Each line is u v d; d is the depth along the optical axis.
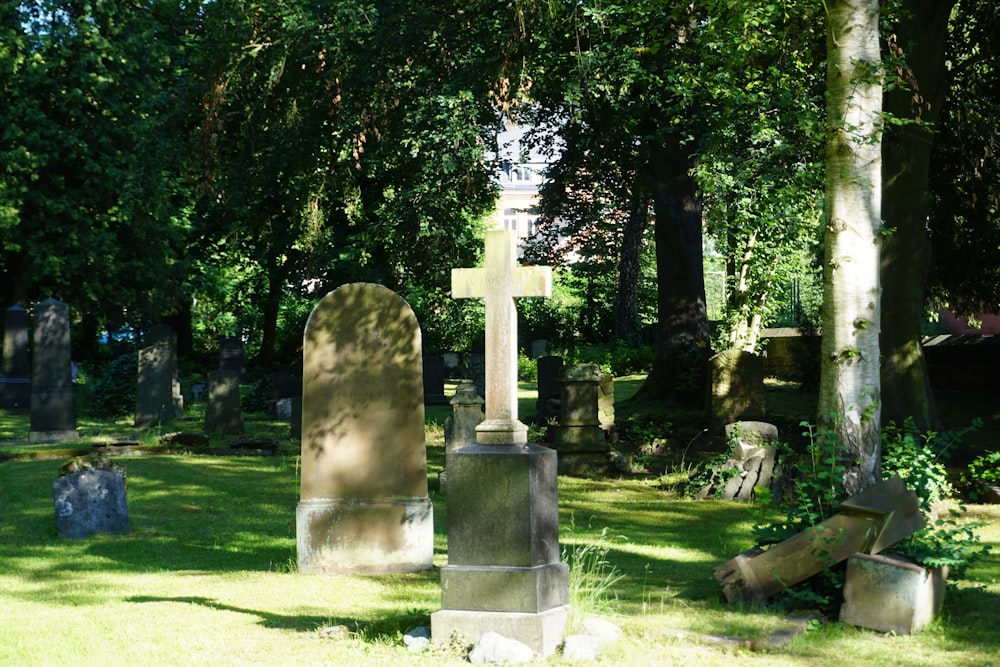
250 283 52.94
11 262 38.28
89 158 36.31
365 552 10.50
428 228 20.86
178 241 40.16
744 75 15.52
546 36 19.14
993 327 45.56
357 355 10.73
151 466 17.80
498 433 7.05
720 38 14.09
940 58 19.03
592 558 10.56
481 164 20.27
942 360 33.47
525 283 7.10
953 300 28.62
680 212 26.31
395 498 10.62
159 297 40.25
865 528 7.95
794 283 41.44
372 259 41.34
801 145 16.11
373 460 10.66
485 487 6.93
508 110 19.41
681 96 17.97
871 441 9.67
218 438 23.36
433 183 19.92
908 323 19.42
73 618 8.11
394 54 20.33
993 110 23.36
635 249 51.00
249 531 12.66
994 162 24.23
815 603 8.16
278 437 23.78
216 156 23.27
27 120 35.25
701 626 7.54
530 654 6.62
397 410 10.71
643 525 13.05
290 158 22.73
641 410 25.70
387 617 7.95
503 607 6.84
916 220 19.39
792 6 13.43
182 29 38.88
